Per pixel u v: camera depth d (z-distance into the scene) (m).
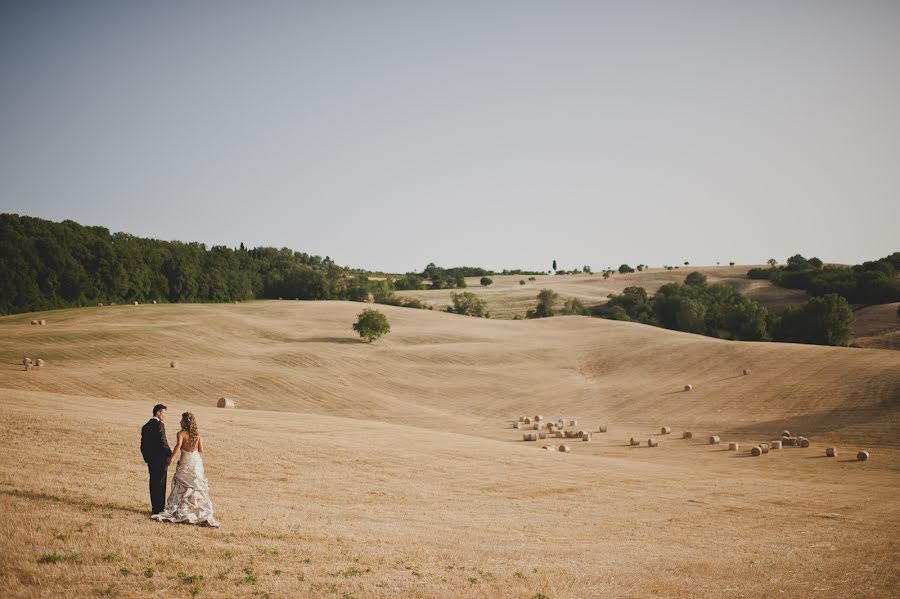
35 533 12.48
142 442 15.28
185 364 70.38
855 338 117.12
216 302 143.25
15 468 18.86
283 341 93.44
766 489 32.22
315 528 16.72
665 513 25.09
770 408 59.91
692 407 63.88
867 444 47.78
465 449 35.19
